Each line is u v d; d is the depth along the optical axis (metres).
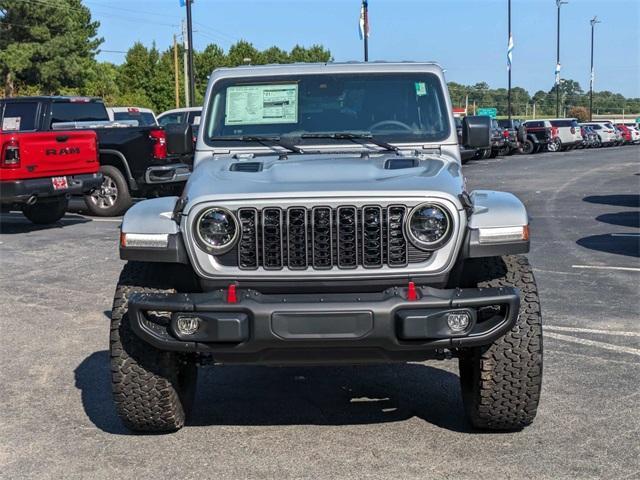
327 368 6.49
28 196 12.84
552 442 4.83
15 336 7.47
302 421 5.31
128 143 15.67
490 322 4.48
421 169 4.98
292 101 5.83
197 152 5.74
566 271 10.07
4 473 4.55
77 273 10.31
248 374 6.37
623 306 8.21
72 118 15.71
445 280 4.53
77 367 6.54
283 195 4.46
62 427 5.25
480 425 4.95
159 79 84.62
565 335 7.16
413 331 4.28
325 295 4.47
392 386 6.01
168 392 4.83
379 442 4.91
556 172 28.20
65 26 61.28
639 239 12.58
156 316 4.64
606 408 5.37
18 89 58.75
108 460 4.72
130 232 4.63
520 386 4.67
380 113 5.79
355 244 4.47
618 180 24.38
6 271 10.48
